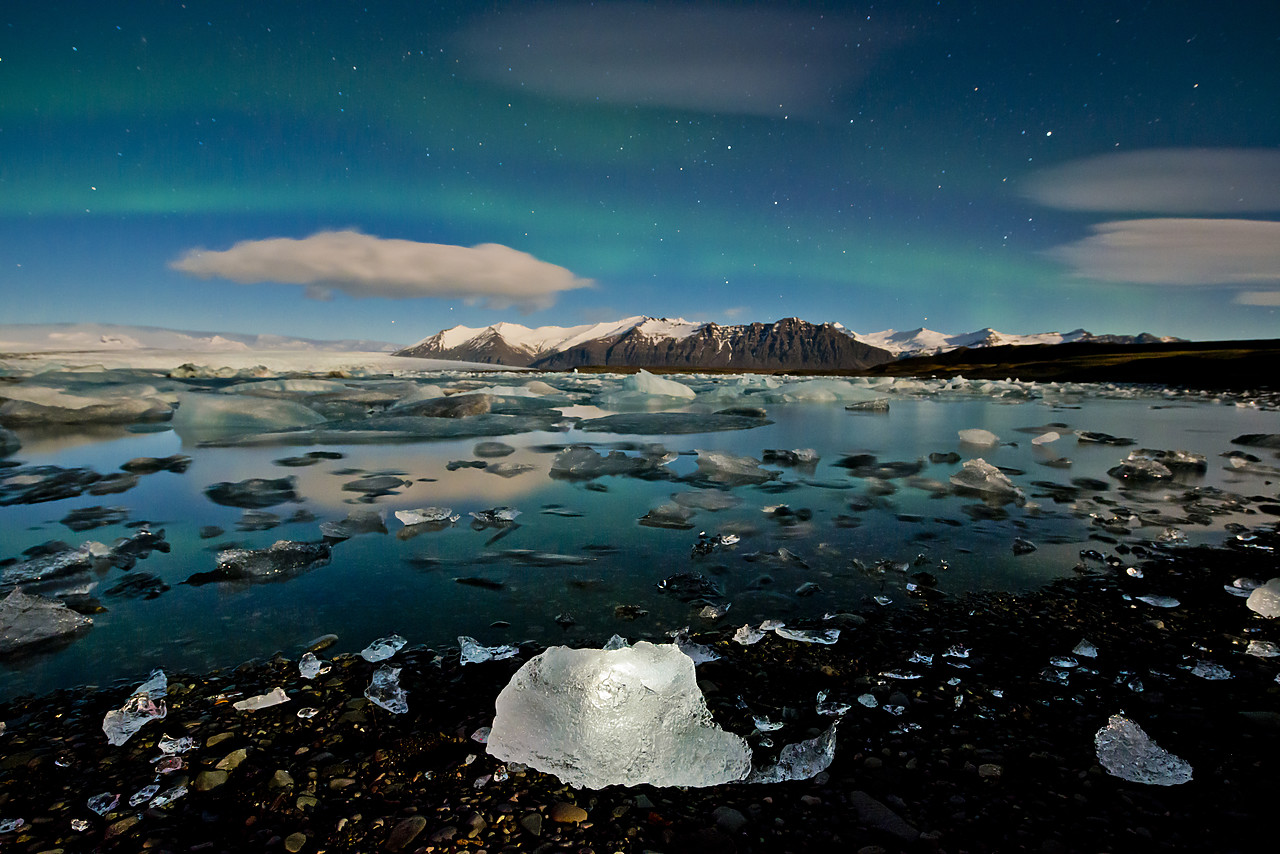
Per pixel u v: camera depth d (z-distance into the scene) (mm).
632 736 1963
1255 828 1641
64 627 2807
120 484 5902
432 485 5910
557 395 17094
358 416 11773
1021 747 2008
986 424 11242
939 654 2635
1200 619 2961
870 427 10727
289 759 1944
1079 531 4410
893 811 1729
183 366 23562
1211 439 9227
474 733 2080
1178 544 4082
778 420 11805
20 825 1656
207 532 4363
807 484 5984
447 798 1781
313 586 3355
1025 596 3240
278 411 10570
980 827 1665
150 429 10070
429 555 3855
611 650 2332
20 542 4164
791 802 1774
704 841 1629
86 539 4230
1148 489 5773
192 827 1663
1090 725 2131
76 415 10742
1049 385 24234
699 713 2051
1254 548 3975
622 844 1619
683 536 4281
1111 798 1771
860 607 3109
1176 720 2154
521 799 1780
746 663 2557
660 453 7410
